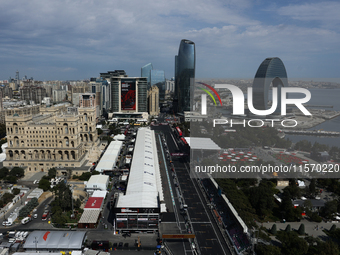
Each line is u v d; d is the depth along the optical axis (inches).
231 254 7436.0
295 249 7258.9
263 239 7741.1
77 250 7421.3
